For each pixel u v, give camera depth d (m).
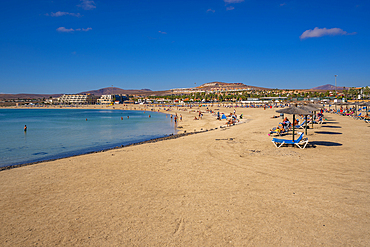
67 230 5.33
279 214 5.62
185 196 7.03
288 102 114.69
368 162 9.66
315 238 4.58
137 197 7.10
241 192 7.12
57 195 7.56
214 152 13.34
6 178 9.70
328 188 7.07
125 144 21.75
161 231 5.11
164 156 12.98
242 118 43.94
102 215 5.99
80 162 12.31
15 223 5.77
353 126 21.78
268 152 12.54
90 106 199.38
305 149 12.80
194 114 74.31
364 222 5.08
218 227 5.17
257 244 4.48
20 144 22.73
